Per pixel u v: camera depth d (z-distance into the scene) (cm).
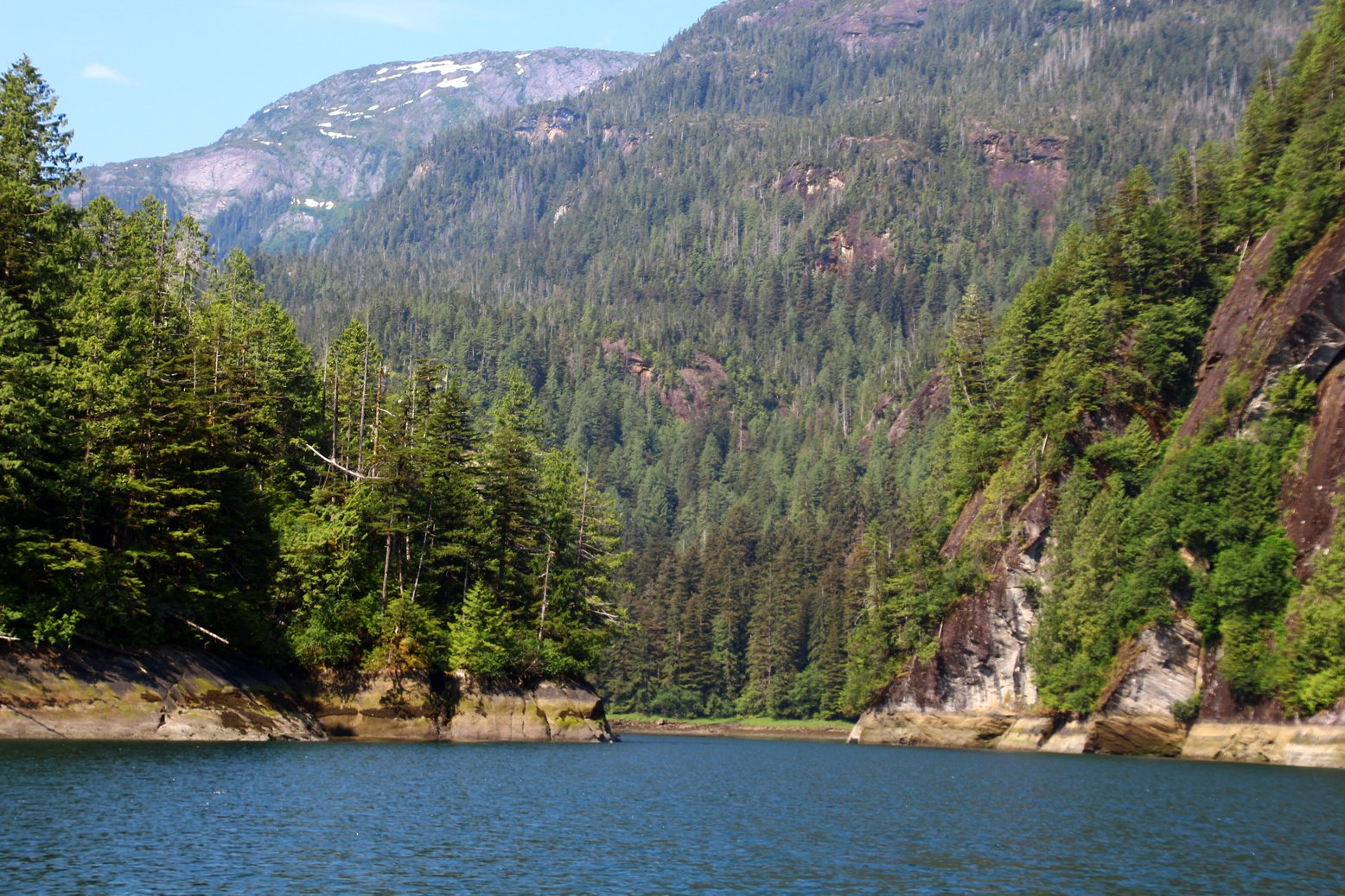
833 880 4297
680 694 19462
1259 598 10419
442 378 11506
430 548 10212
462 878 4116
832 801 6650
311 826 4881
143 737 7300
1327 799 6881
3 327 7231
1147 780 8175
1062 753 11575
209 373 9538
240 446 9250
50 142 9031
